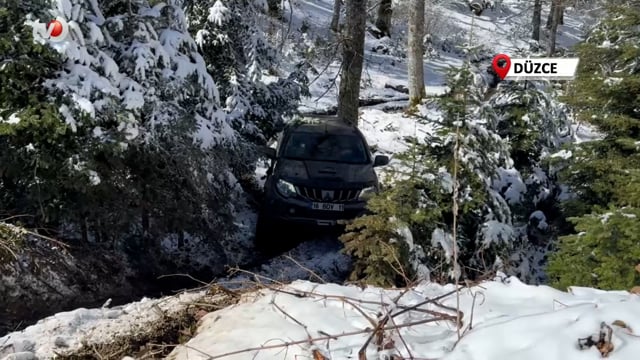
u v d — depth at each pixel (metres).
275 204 7.54
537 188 8.22
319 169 7.80
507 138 8.47
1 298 5.25
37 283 5.59
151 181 6.65
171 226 6.93
